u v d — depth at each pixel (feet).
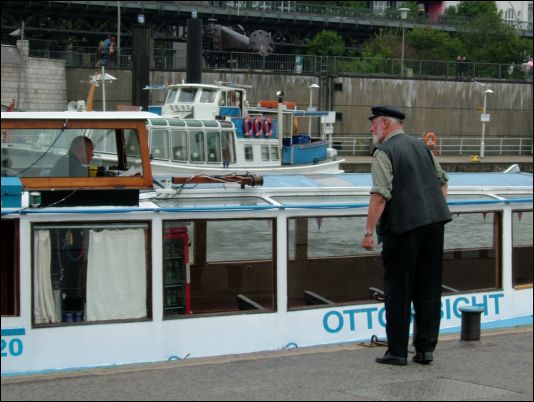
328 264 35.70
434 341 25.72
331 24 222.07
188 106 103.50
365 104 195.93
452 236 39.34
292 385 22.82
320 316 35.14
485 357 26.35
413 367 25.13
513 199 40.29
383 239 25.32
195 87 103.91
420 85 201.46
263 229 34.17
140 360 31.76
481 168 171.01
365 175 43.34
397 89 199.11
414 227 24.64
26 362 30.22
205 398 21.47
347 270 36.22
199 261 33.09
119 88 169.68
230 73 180.86
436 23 233.76
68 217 30.73
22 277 30.19
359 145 187.21
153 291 31.99
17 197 30.12
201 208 32.65
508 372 24.34
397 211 24.73
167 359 32.14
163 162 90.02
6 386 22.99
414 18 233.14
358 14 227.20
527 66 213.25
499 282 40.32
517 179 45.70
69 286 30.91
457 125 206.69
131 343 31.60
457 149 206.18
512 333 30.50
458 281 39.63
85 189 32.89
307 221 35.09
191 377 23.88
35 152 33.94
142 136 35.09
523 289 40.88
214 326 32.94
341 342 35.42
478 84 206.08
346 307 35.68
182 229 32.58
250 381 23.34
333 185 40.04
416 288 25.89
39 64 163.43
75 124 34.32
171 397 21.58
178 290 32.68
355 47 232.12
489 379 23.50
